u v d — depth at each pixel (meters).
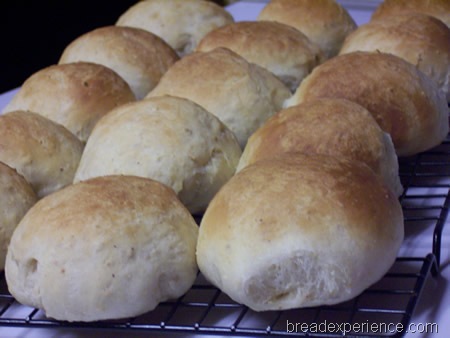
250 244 0.25
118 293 0.25
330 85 0.36
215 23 0.52
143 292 0.25
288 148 0.30
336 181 0.25
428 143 0.35
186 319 0.26
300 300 0.25
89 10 0.83
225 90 0.37
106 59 0.44
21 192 0.31
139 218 0.26
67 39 0.80
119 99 0.40
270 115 0.37
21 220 0.28
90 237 0.25
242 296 0.25
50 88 0.39
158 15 0.52
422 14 0.43
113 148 0.32
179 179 0.31
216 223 0.26
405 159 0.37
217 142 0.33
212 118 0.34
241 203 0.26
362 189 0.26
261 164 0.27
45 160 0.34
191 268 0.27
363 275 0.25
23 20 0.80
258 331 0.24
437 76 0.41
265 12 0.51
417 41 0.41
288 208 0.25
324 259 0.24
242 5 0.64
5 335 0.26
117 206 0.26
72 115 0.38
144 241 0.26
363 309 0.25
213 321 0.26
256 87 0.37
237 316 0.26
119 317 0.25
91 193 0.27
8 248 0.28
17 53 0.78
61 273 0.25
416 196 0.32
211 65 0.38
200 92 0.37
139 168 0.31
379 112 0.34
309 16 0.49
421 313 0.26
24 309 0.28
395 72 0.35
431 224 0.31
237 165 0.33
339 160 0.27
